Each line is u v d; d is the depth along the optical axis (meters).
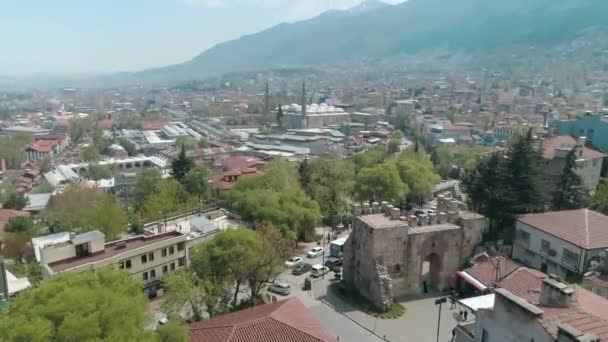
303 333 45.78
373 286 70.25
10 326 37.16
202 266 67.75
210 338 45.44
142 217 115.12
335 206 123.69
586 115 124.88
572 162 86.31
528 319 33.84
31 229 109.00
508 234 78.69
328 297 75.31
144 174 143.88
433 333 62.25
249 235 69.25
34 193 166.75
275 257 72.25
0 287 64.00
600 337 31.38
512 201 79.38
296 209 102.50
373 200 114.50
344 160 167.25
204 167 153.88
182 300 63.28
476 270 65.62
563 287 36.75
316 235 109.62
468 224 74.25
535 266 68.38
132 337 39.47
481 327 39.03
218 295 68.00
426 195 123.62
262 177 121.31
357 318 67.19
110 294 42.91
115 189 163.75
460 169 155.62
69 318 38.19
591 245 60.28
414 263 72.38
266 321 46.84
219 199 129.12
